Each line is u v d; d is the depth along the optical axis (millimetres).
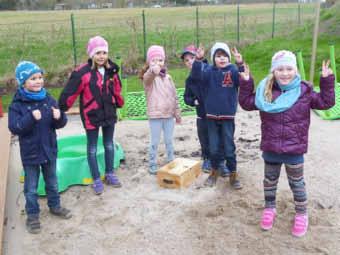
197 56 4520
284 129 3697
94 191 4859
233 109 4539
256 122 7254
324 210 4332
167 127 5262
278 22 20328
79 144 6000
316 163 5484
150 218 4277
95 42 4543
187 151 6023
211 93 4520
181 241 3881
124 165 5590
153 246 3824
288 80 3682
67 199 4719
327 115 7387
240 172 5262
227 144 4633
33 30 16672
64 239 3967
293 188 3920
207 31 17891
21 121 3820
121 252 3752
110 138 4926
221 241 3854
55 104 4125
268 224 3982
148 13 26109
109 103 4723
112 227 4141
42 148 4016
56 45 14328
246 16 23078
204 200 4594
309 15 23750
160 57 4891
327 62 3662
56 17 23906
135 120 7570
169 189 4871
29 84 3875
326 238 3852
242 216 4246
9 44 14141
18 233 4098
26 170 4051
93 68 4598
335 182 4953
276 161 3842
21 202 4711
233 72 4457
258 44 14711
